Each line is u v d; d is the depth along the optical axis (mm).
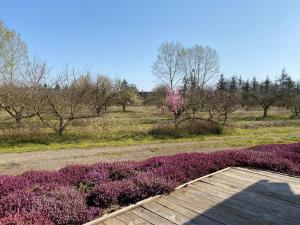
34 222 3533
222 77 66688
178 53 52781
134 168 6781
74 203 4293
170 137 16562
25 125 15414
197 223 3871
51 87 15867
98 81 21781
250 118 33594
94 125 17734
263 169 6938
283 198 4820
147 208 4406
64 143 14086
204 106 20156
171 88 20328
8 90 15445
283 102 37500
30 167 8891
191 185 5551
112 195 4809
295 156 8266
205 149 12586
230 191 5184
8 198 4332
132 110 45125
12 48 24531
